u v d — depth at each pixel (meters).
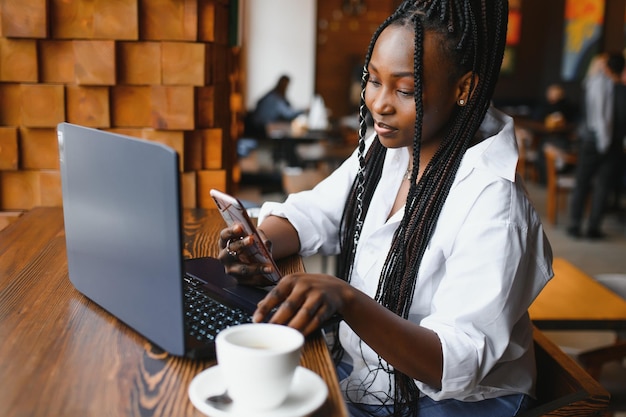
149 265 0.93
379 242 1.37
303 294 0.97
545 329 2.00
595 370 1.90
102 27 1.88
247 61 8.95
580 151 5.59
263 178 6.92
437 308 1.19
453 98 1.25
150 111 1.96
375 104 1.23
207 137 2.02
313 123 6.71
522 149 7.24
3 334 0.98
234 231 1.22
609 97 5.37
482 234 1.17
